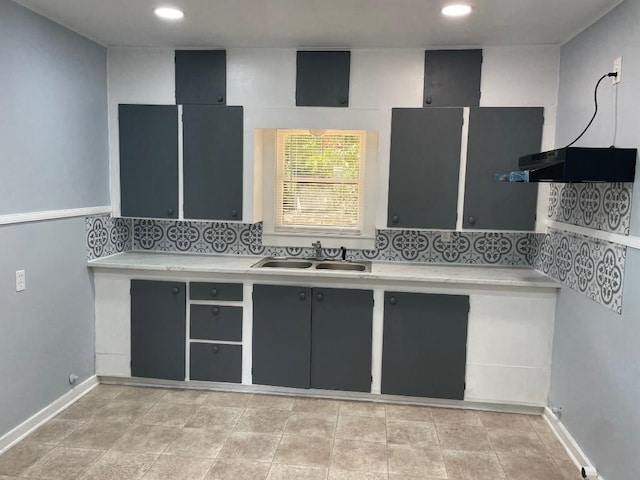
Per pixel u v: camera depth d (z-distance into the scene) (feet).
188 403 10.59
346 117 10.93
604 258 7.90
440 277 10.30
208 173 11.44
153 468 8.13
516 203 10.71
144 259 11.78
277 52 10.97
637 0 7.06
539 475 8.19
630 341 7.02
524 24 9.04
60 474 7.91
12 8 8.36
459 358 10.44
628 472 6.98
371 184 12.19
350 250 12.35
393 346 10.61
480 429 9.72
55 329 9.86
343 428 9.63
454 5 8.20
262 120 11.15
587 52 8.87
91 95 10.82
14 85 8.46
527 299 10.14
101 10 8.82
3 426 8.54
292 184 12.52
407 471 8.21
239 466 8.24
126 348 11.32
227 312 10.97
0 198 8.23
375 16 8.82
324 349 10.81
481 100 10.59
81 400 10.62
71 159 10.16
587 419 8.34
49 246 9.58
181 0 8.25
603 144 8.13
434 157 10.82
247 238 12.59
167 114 11.37
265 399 10.88
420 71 10.68
